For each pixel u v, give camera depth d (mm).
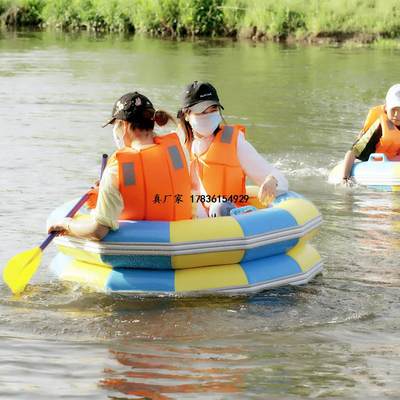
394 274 10953
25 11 53125
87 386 7523
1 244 11891
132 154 10070
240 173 11227
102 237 9969
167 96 26484
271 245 10383
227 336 8859
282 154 19188
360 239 12609
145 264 10102
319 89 28469
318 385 7621
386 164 16406
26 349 8383
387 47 42000
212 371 7895
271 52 39812
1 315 9352
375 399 7363
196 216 11102
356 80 30547
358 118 23469
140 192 10109
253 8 47438
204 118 11094
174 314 9445
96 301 9820
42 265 11125
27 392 7375
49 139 19859
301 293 10180
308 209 11078
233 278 10148
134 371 7871
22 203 14141
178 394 7379
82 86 28391
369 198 15523
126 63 34938
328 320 9352
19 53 38188
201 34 48125
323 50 40781
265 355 8336
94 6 51812
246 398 7328
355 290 10312
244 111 24375
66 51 39406
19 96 26094
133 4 50531
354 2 46250
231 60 36375
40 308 9594
